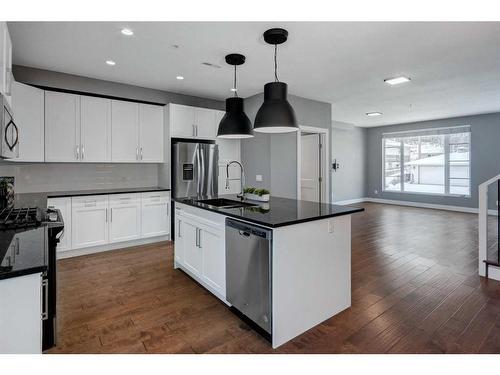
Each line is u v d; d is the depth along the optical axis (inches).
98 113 164.4
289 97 200.8
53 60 137.2
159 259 151.1
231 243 93.7
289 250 81.0
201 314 95.7
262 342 80.6
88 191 166.9
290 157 204.5
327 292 92.1
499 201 127.0
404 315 94.2
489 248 168.6
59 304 101.8
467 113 277.0
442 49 125.0
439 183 319.6
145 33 109.9
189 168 187.3
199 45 120.1
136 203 172.2
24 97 137.1
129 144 176.2
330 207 106.4
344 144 351.3
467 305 100.3
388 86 181.0
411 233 205.9
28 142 139.2
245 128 126.7
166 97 194.7
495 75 160.4
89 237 156.6
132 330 86.0
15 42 117.3
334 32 109.0
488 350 75.6
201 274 113.6
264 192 122.7
